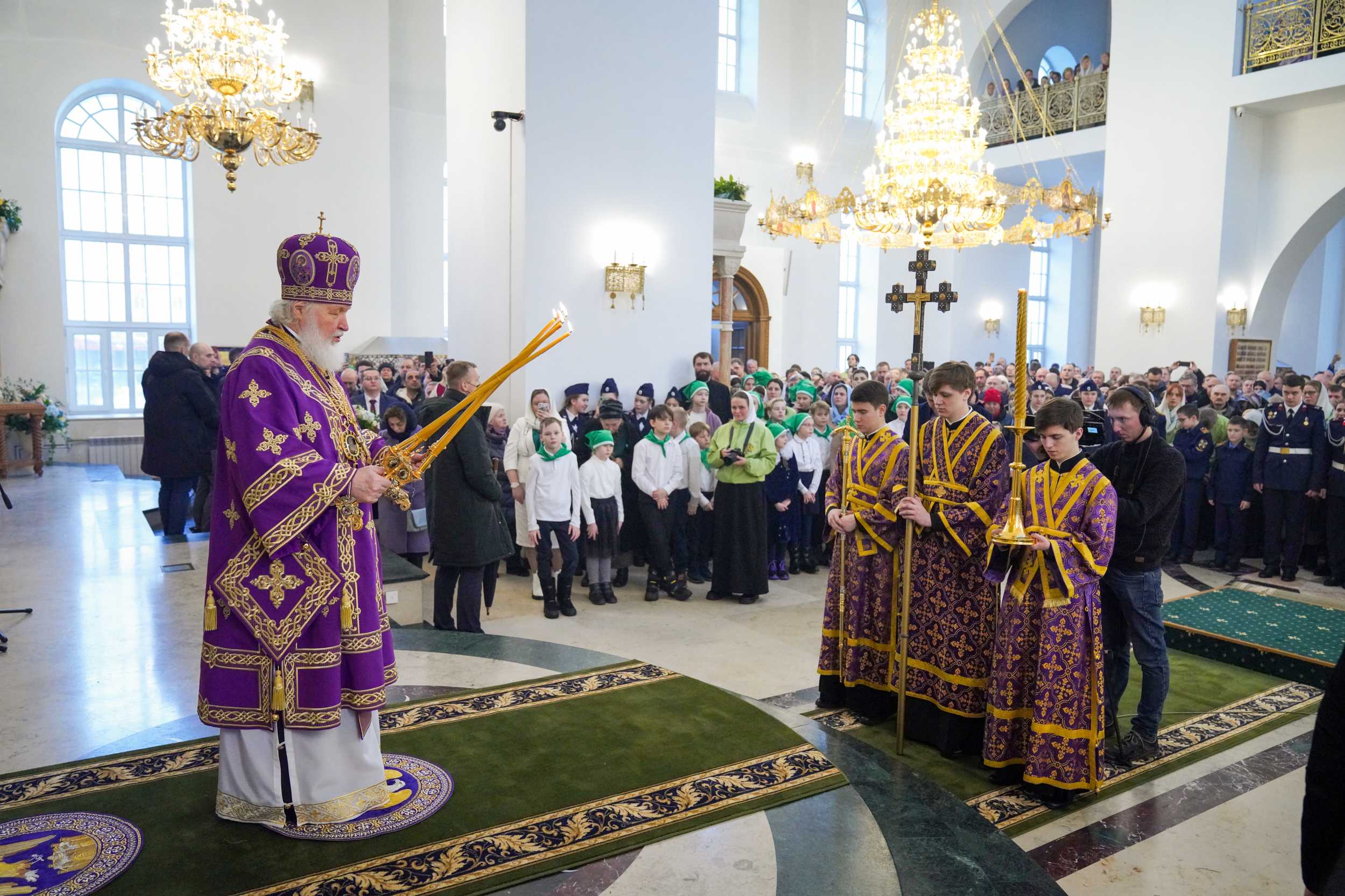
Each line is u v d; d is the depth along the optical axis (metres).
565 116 7.17
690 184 7.92
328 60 12.88
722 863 2.15
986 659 3.62
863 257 18.11
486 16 7.59
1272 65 13.01
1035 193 10.11
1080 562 3.22
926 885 2.33
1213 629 5.34
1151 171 14.36
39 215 11.48
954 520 3.55
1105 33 20.14
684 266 7.95
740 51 16.34
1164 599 6.53
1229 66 13.36
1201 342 13.87
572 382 7.40
